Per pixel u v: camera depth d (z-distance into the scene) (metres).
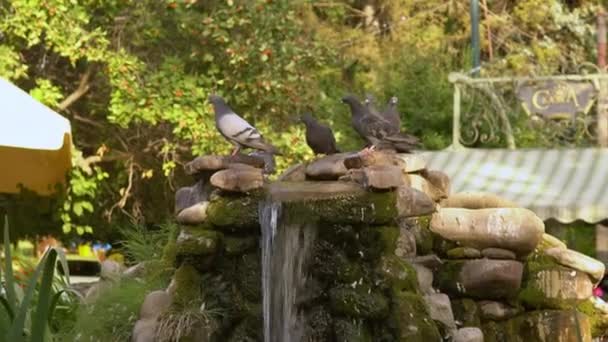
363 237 6.09
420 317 6.00
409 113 18.22
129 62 14.20
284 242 6.07
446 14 22.47
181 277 6.29
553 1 22.78
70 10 14.09
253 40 14.56
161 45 14.97
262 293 6.16
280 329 6.10
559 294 6.64
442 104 18.11
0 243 13.13
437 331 6.02
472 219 6.49
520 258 6.50
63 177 10.49
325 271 6.09
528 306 6.62
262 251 6.16
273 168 6.61
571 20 22.53
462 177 14.02
